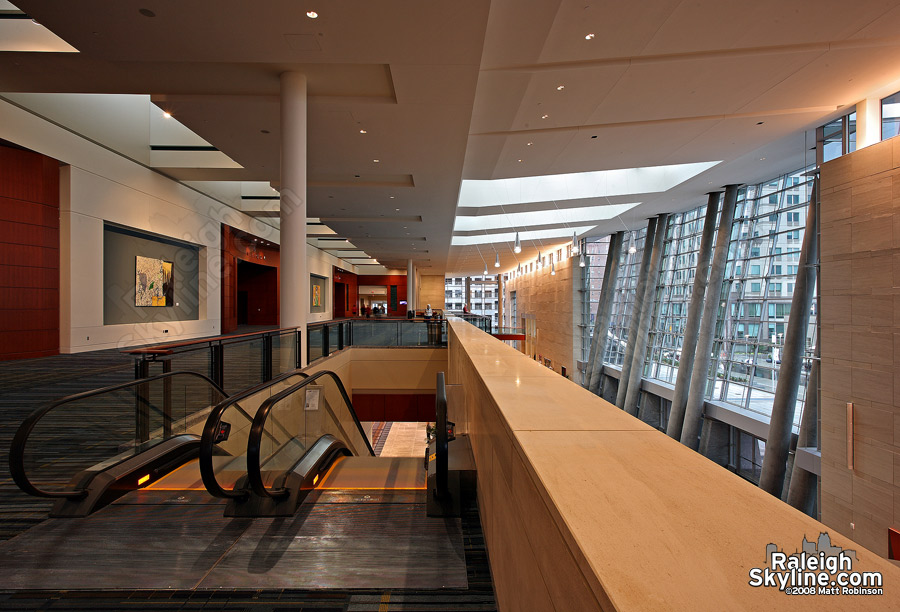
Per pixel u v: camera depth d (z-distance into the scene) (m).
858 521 7.87
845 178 8.18
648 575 0.59
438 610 2.03
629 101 7.78
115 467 3.24
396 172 10.81
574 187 15.00
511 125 8.80
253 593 2.13
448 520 2.87
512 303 48.94
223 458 4.14
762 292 13.05
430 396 12.95
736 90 7.46
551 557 0.88
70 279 9.61
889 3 5.36
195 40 5.44
